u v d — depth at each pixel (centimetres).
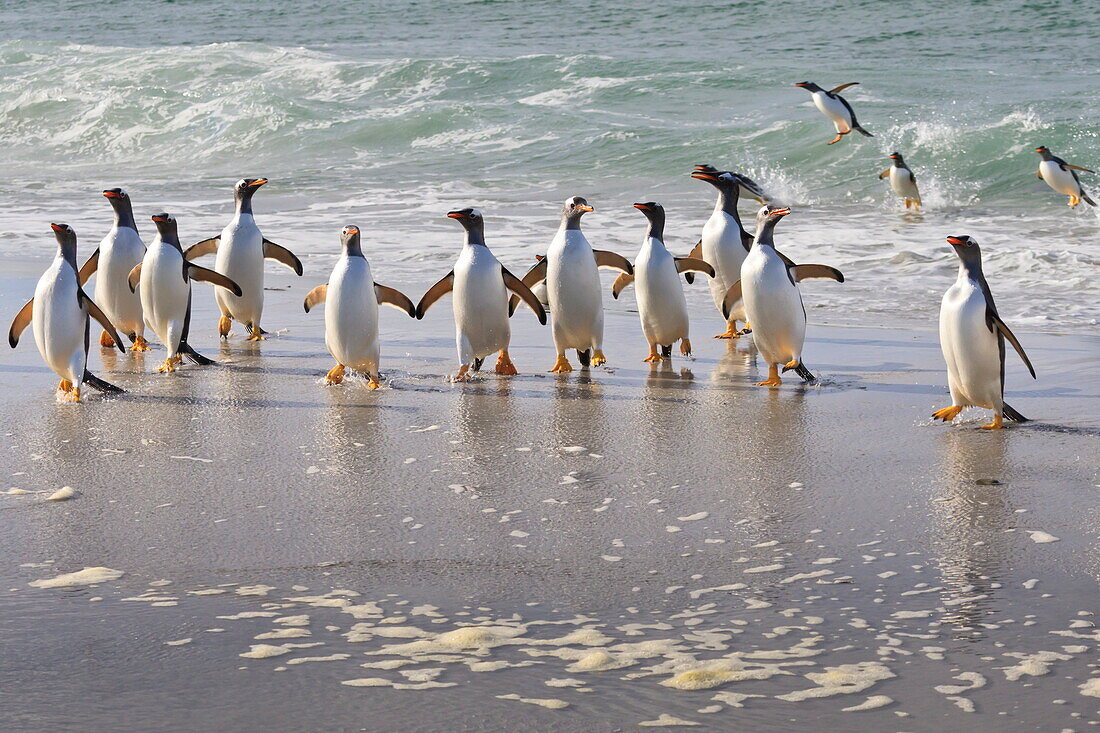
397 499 646
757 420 815
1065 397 860
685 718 401
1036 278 1404
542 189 2359
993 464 699
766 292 891
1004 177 2370
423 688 423
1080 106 2986
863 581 522
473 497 650
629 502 639
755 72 3525
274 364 1008
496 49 4853
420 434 783
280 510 627
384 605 500
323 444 759
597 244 1661
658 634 469
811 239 1750
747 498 645
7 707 412
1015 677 428
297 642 462
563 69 3609
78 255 1585
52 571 540
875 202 2230
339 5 6650
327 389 916
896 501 635
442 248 1648
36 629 475
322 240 1736
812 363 1002
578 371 988
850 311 1244
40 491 661
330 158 2894
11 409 848
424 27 5725
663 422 812
